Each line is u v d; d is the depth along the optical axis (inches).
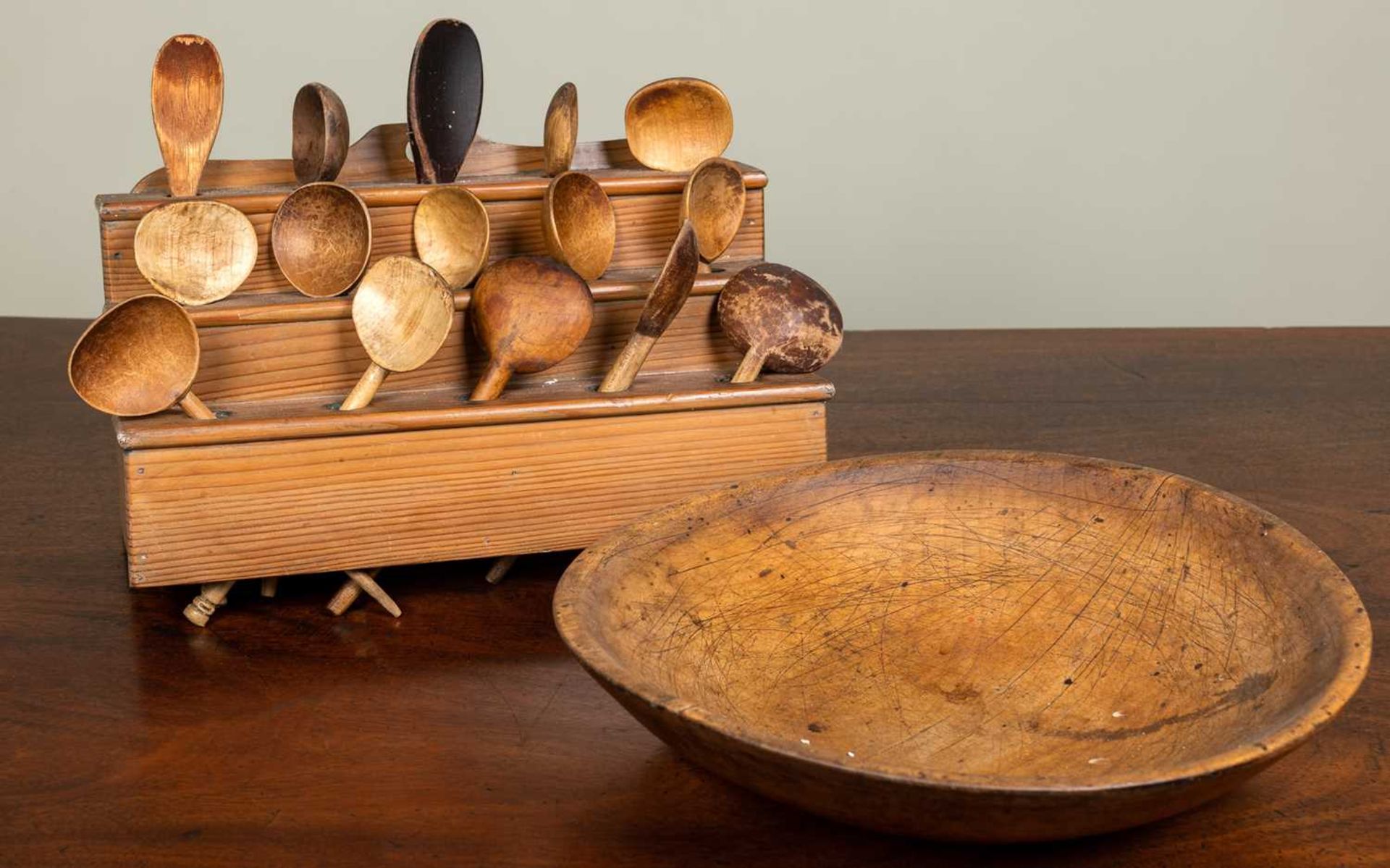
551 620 32.7
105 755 26.6
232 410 32.7
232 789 25.4
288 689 29.3
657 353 36.3
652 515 29.4
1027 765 24.6
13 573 35.3
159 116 32.3
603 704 28.7
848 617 29.5
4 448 44.6
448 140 34.9
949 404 48.1
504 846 23.6
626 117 37.0
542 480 33.3
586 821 24.4
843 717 26.3
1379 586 33.6
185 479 30.8
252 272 33.3
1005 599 29.9
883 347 56.2
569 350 33.4
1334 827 23.8
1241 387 49.8
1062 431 44.9
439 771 26.0
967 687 27.4
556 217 34.3
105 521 38.8
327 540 32.1
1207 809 24.4
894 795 19.7
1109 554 30.2
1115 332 58.1
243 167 35.5
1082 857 23.2
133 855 23.3
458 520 32.9
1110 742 25.1
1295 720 20.8
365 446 31.9
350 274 33.1
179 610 33.2
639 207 36.4
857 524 31.4
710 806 24.9
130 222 32.1
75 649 31.2
